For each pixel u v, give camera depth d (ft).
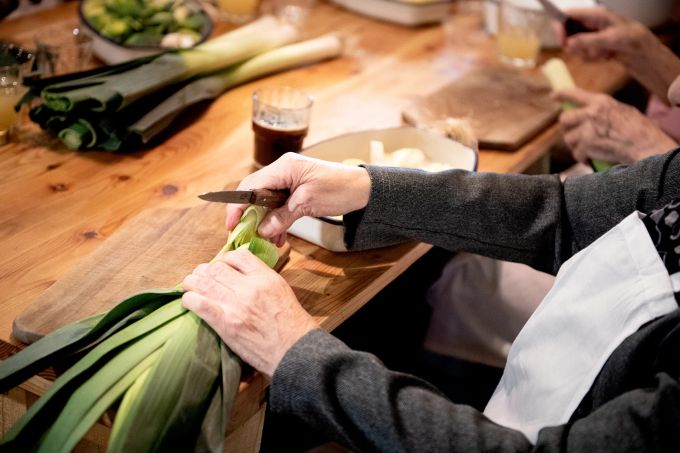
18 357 3.36
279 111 5.05
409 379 3.63
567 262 4.09
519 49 7.46
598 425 3.24
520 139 5.93
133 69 5.47
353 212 4.32
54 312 3.66
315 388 3.45
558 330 3.88
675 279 3.57
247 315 3.58
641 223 3.81
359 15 8.25
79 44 5.93
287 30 6.87
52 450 3.13
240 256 3.85
